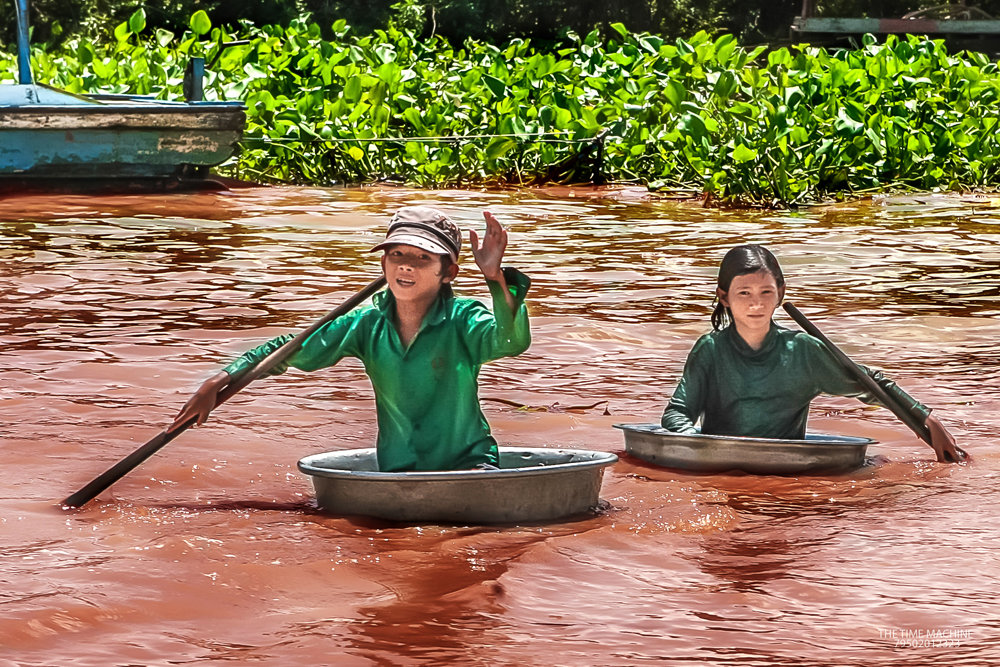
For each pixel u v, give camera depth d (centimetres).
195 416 586
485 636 426
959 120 2497
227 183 2255
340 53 2730
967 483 631
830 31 4006
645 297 1209
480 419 596
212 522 548
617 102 2525
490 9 5244
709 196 2098
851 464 656
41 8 5003
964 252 1537
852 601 462
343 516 558
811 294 1235
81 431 711
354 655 409
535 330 1038
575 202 2080
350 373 895
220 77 2666
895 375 895
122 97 2361
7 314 1080
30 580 470
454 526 544
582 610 452
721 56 2836
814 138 2278
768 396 695
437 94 2645
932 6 4128
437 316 586
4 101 1991
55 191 2005
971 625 439
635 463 670
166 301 1154
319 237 1614
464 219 1816
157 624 434
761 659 409
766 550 522
